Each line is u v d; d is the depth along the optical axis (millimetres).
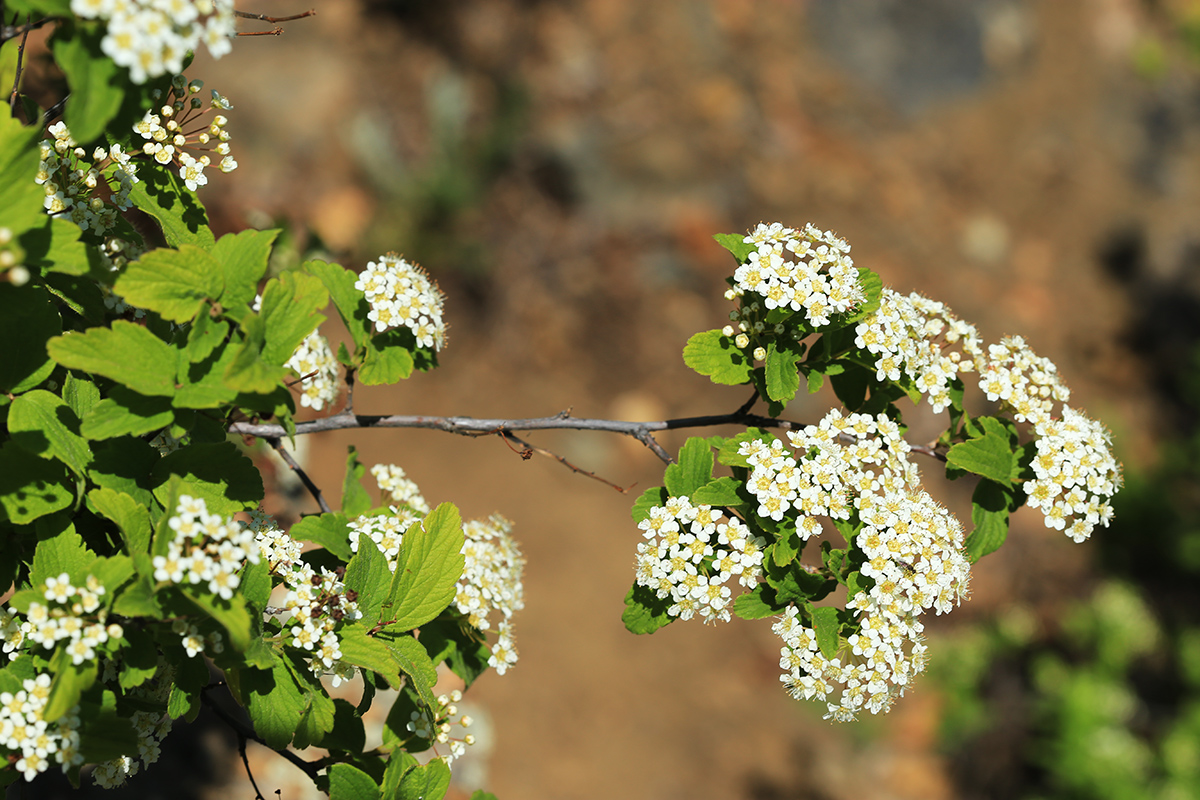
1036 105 9984
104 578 1643
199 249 1677
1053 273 9031
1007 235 9078
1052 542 7660
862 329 2086
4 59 1681
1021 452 2236
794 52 9234
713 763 5797
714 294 7848
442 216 7449
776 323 2070
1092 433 2225
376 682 2283
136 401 1695
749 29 9148
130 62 1436
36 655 1723
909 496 2018
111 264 1965
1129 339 8938
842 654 1975
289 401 1706
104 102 1469
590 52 8328
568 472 6777
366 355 2160
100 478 1750
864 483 1982
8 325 1752
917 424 7102
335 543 2006
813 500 1923
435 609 1993
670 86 8430
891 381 2195
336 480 5750
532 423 2301
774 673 6438
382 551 2127
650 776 5578
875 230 8453
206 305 1695
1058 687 6602
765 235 2078
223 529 1623
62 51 1447
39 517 1739
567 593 6172
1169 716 6871
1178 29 11086
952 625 7027
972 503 2246
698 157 8172
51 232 1550
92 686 1692
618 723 5734
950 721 6469
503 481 6523
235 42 6965
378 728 3994
